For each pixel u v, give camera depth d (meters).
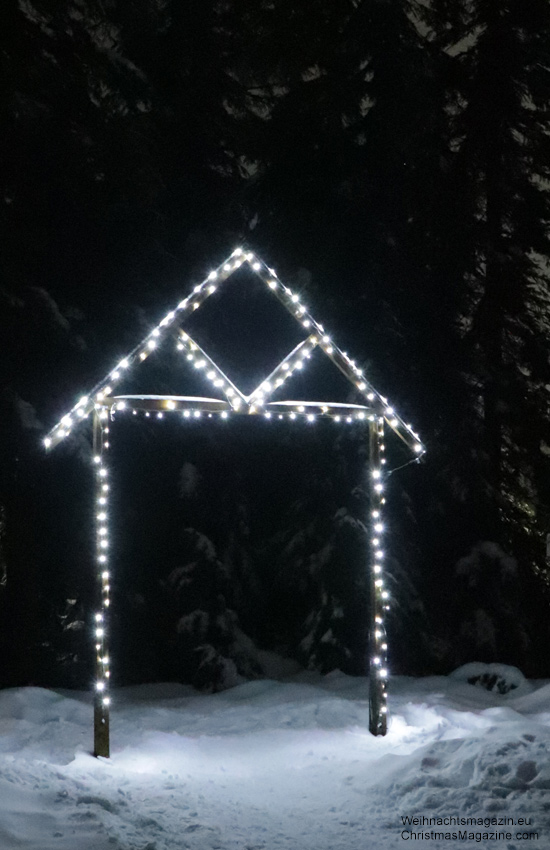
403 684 13.45
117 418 15.01
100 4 14.63
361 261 15.52
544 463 15.73
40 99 13.39
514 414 15.44
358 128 16.12
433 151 15.51
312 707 11.32
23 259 13.44
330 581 14.80
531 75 15.74
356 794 8.05
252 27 16.75
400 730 10.58
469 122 15.76
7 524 13.24
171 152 16.11
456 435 15.24
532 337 15.66
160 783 8.39
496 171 15.71
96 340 13.86
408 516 15.16
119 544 14.49
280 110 16.27
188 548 15.11
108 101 14.71
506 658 14.99
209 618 14.75
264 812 7.64
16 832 6.36
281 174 16.22
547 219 15.82
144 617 14.72
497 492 15.37
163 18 16.53
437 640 15.21
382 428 10.35
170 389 14.73
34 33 13.44
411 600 14.82
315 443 15.66
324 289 15.59
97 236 14.54
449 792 7.58
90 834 6.42
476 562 15.09
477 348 15.73
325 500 15.37
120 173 14.38
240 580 15.57
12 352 12.97
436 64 15.85
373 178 15.70
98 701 9.32
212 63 16.38
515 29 15.67
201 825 7.07
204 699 12.86
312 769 9.02
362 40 15.65
